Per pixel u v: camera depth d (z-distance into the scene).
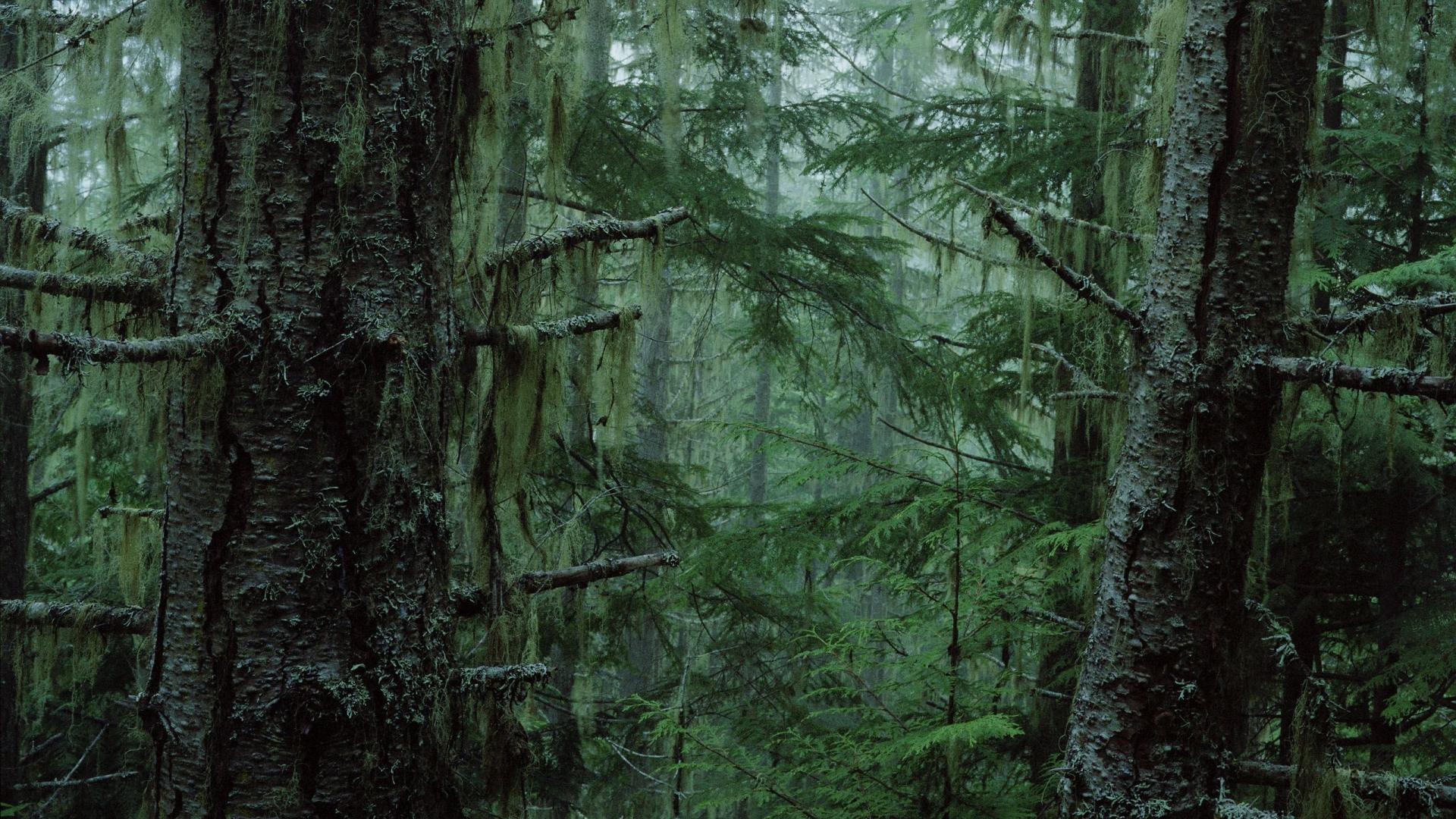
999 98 6.11
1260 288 2.58
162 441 2.04
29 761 6.16
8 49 3.78
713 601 7.31
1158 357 2.65
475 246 2.36
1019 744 5.14
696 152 7.43
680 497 7.39
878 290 7.39
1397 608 5.08
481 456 2.40
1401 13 3.01
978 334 6.47
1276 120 2.56
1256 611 2.60
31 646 2.54
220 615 1.88
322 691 1.87
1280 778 2.55
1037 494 5.46
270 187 1.91
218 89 1.93
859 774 3.81
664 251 2.61
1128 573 2.66
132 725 5.02
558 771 6.62
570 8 2.62
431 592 2.04
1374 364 2.63
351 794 1.88
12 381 5.04
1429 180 4.82
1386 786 2.33
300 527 1.89
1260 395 2.57
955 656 3.81
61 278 1.99
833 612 7.74
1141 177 3.13
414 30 2.03
